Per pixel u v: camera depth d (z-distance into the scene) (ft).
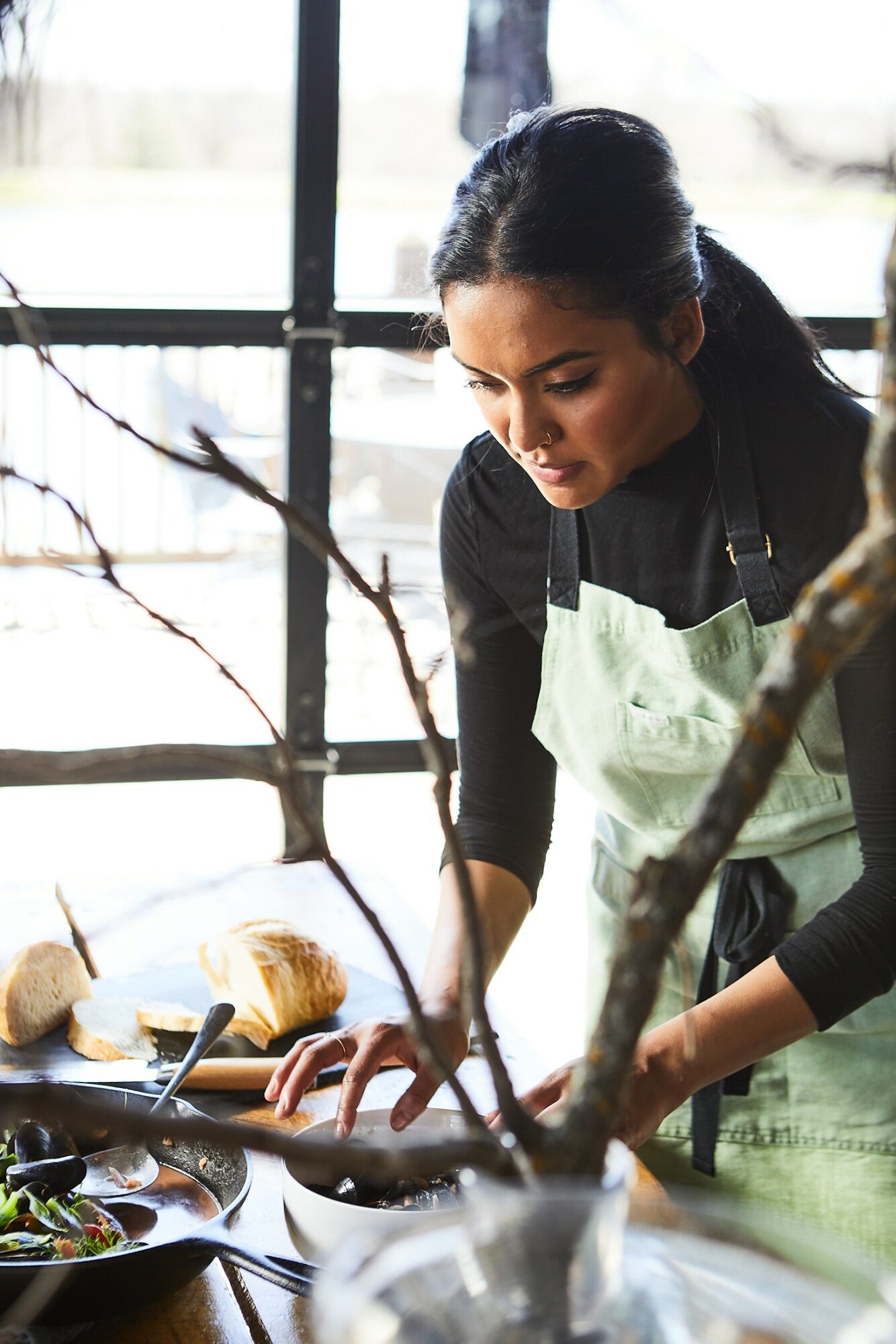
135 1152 3.47
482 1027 1.80
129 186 12.19
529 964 10.19
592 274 3.48
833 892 4.70
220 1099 4.00
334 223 9.36
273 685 12.35
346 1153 1.61
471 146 10.19
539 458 3.81
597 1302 1.65
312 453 9.69
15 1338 2.53
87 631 12.41
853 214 11.07
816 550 4.12
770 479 4.13
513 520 4.63
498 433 3.92
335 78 9.14
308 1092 4.08
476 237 3.53
